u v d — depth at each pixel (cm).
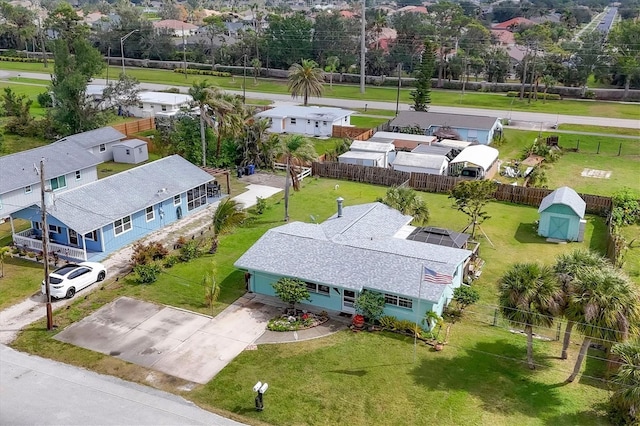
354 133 7625
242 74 13200
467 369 2750
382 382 2638
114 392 2545
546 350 2933
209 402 2492
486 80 12369
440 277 2903
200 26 19100
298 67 9038
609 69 11031
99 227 3909
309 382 2633
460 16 15862
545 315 2591
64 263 3809
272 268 3322
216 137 6028
